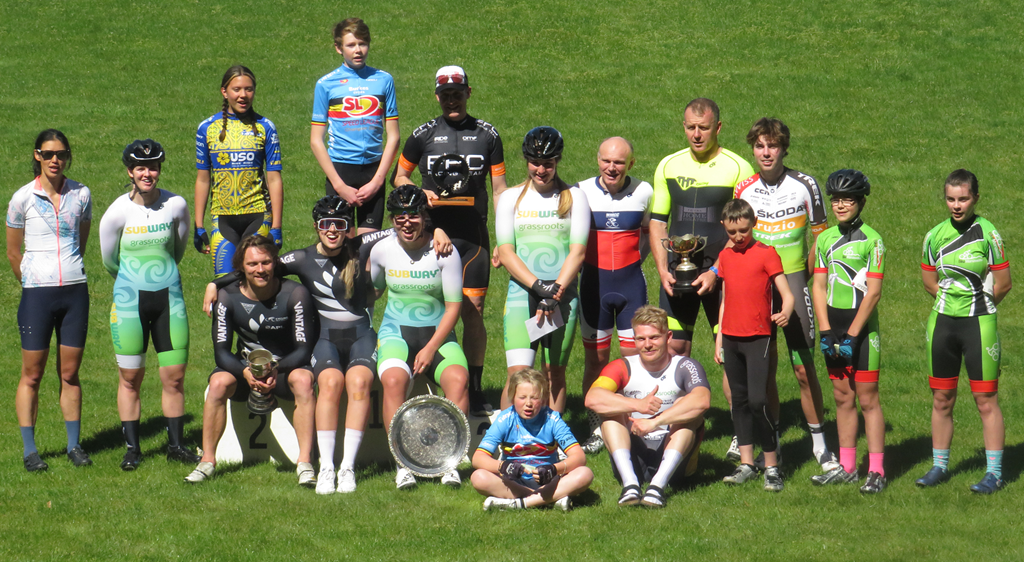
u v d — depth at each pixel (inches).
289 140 603.5
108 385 321.4
